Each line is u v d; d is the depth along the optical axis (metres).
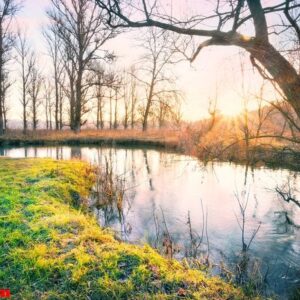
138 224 7.69
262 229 7.52
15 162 12.25
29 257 4.11
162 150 24.39
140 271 3.90
